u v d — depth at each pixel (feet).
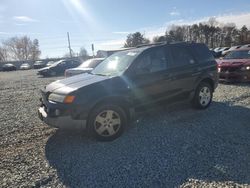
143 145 13.89
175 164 11.60
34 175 11.17
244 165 11.18
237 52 35.53
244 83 31.96
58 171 11.45
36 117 20.83
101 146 14.01
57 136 15.90
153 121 17.85
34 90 38.96
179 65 18.24
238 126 16.16
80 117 13.62
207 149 12.98
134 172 11.07
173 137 14.84
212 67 20.53
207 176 10.47
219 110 19.99
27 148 14.20
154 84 16.51
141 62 16.30
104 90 14.30
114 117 14.73
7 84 51.42
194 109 20.34
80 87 14.02
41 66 153.99
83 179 10.69
